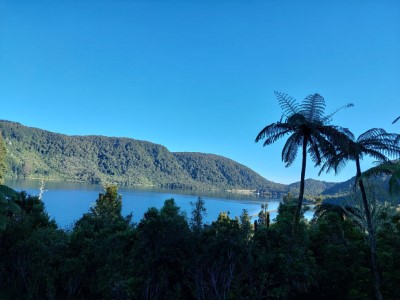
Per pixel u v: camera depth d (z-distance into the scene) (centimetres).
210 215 12900
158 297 1246
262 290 1359
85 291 1612
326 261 1758
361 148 1808
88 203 12575
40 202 2017
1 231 1530
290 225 1792
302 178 1909
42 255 1474
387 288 1595
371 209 2069
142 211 11850
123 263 1365
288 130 1936
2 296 1453
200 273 1281
